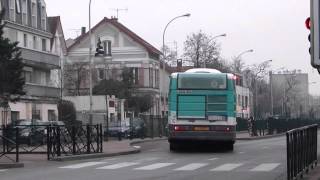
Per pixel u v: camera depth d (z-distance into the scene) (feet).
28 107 178.70
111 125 172.35
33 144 91.35
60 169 63.72
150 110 269.85
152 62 281.54
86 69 250.78
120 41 280.31
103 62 257.34
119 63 277.64
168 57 303.68
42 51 191.93
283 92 443.32
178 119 89.61
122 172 59.62
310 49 28.60
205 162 71.77
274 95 454.40
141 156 85.40
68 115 197.36
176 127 89.51
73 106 202.49
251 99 409.28
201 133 89.20
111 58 268.41
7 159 73.77
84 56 272.72
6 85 111.04
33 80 194.18
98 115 201.57
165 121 178.60
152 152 95.76
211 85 89.45
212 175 55.42
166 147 114.01
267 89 452.76
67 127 82.48
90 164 70.64
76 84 243.19
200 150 98.48
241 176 54.29
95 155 83.66
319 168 57.77
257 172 58.13
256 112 365.20
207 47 263.08
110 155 87.15
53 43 236.84
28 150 90.43
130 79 256.11
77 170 62.28
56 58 203.41
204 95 89.45
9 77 110.93
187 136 89.20
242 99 367.86
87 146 86.07
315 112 539.70
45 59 193.67
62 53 253.44
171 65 305.73
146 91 274.77
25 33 190.90
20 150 89.97
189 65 269.85
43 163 72.54
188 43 263.29
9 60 113.09
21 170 63.05
